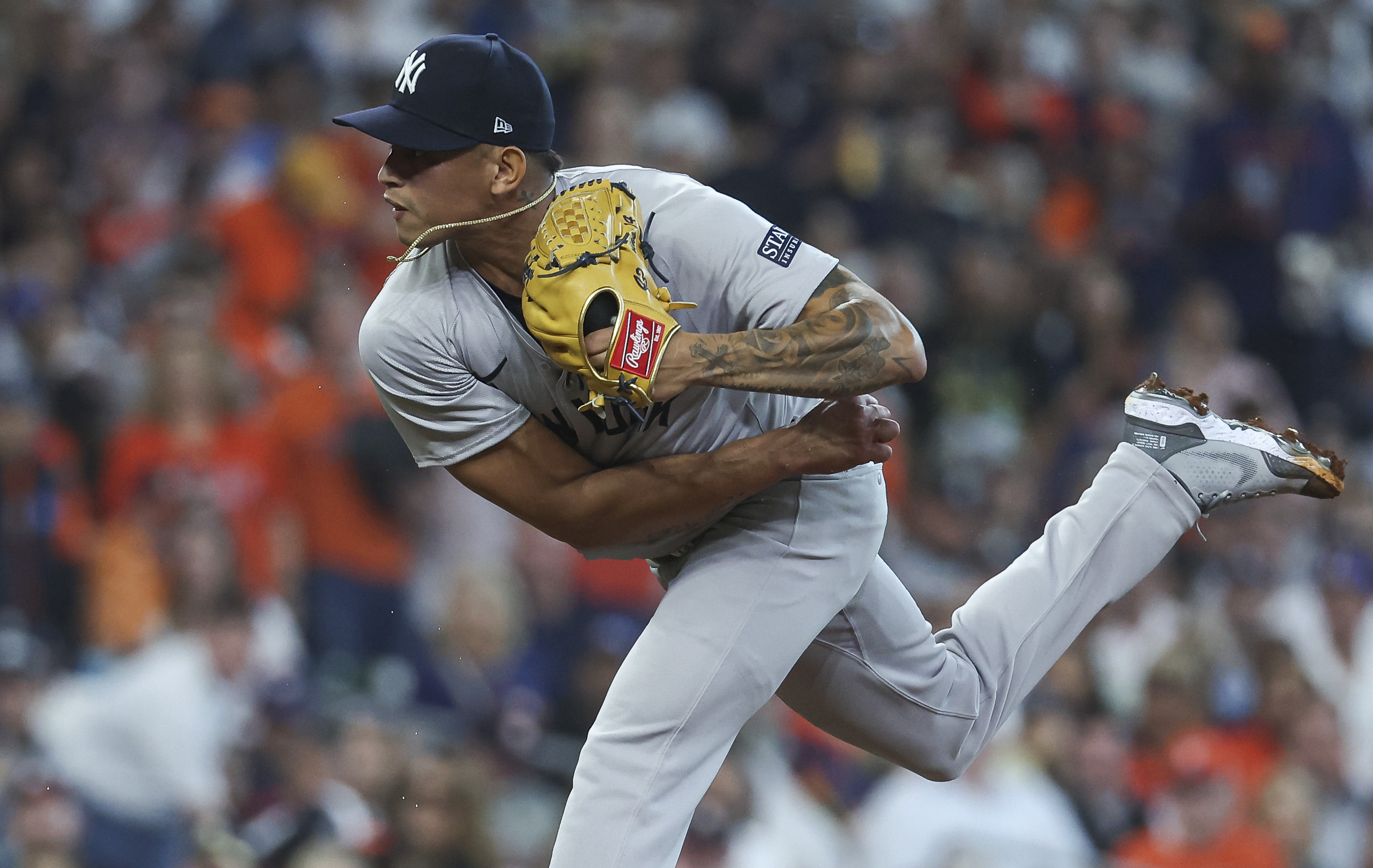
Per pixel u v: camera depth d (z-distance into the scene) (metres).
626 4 34.03
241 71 31.39
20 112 31.30
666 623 10.44
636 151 30.23
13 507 21.83
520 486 10.36
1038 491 27.53
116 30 34.34
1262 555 26.62
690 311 9.99
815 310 9.82
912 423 28.11
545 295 9.24
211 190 29.23
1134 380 29.84
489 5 33.56
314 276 25.80
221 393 22.89
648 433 10.35
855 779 20.47
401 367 10.01
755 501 10.59
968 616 11.30
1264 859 21.05
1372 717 24.69
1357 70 43.78
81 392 24.72
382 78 29.33
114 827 18.42
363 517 22.58
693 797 10.37
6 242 28.56
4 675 19.44
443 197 9.59
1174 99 38.75
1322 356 33.06
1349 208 35.94
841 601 10.61
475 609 20.92
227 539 20.53
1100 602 11.29
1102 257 32.53
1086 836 20.66
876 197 30.12
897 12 37.38
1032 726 21.03
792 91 32.88
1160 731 22.16
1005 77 34.06
